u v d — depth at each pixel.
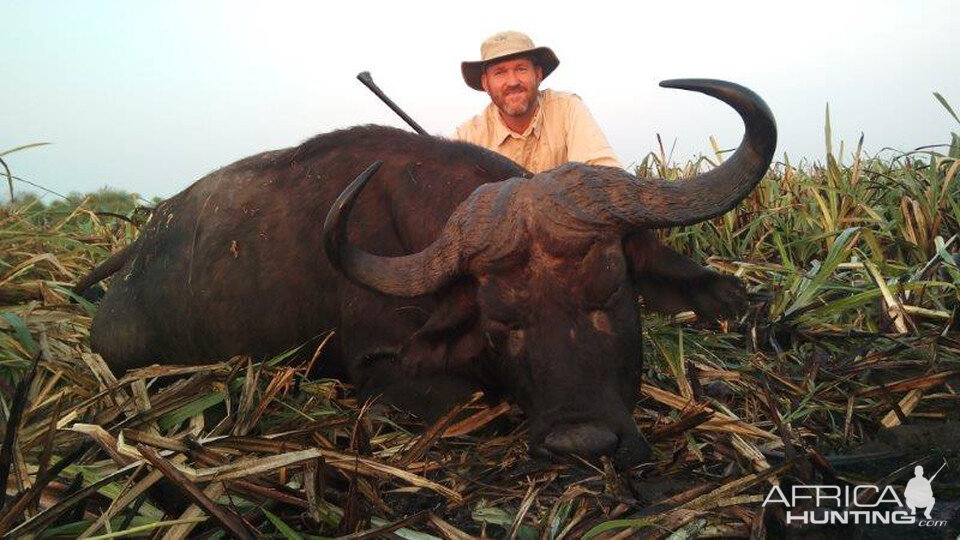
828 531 1.14
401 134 1.91
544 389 1.35
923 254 2.29
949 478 1.28
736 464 1.40
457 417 1.61
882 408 1.62
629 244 1.45
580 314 1.36
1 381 1.65
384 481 1.37
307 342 1.77
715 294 1.53
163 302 2.04
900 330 1.94
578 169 1.42
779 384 1.77
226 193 2.01
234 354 1.92
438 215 1.72
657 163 3.00
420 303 1.68
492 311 1.39
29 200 2.97
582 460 1.31
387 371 1.73
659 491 1.32
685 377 1.75
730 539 1.17
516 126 2.62
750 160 1.35
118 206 3.41
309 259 1.84
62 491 1.22
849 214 2.56
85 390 1.63
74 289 2.39
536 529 1.22
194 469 1.26
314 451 1.23
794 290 2.16
